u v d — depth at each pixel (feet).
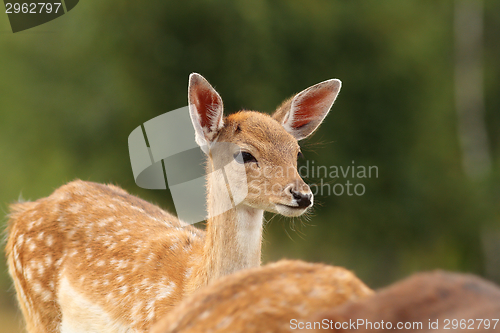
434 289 8.70
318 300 9.89
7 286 56.34
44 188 63.57
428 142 71.51
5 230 26.86
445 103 79.66
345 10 66.33
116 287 22.08
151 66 60.70
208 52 60.49
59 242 24.14
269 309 9.69
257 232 21.33
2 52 65.57
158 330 10.32
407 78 68.44
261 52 60.39
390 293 8.92
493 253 76.07
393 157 66.74
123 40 61.16
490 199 75.61
